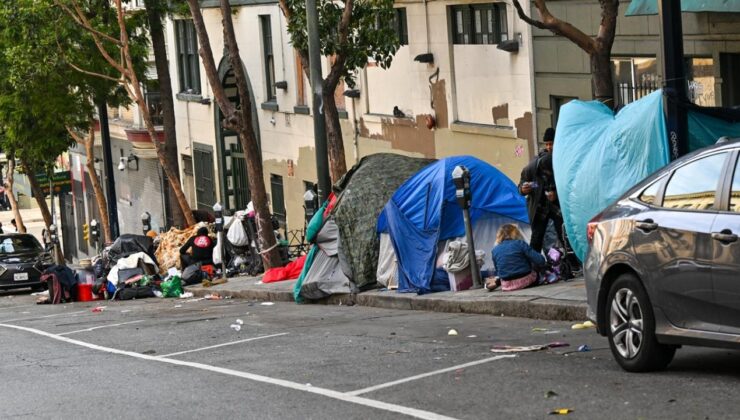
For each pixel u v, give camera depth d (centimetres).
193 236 2569
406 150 2595
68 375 1215
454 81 2389
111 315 2059
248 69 3356
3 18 2798
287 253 2477
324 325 1528
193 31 3791
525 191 1631
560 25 1509
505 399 875
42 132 3350
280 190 3300
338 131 2155
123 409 973
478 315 1487
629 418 780
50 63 2816
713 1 1520
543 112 2128
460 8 2348
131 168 4534
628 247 934
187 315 1894
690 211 892
